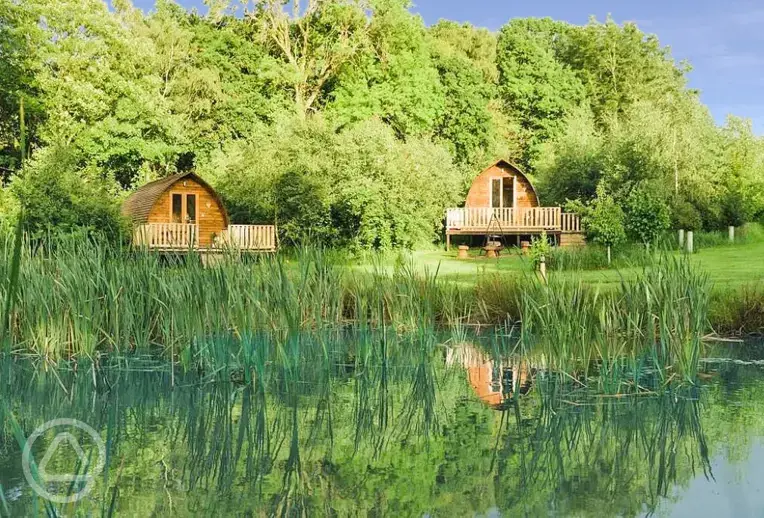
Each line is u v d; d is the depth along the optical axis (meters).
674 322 7.64
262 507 4.27
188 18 46.34
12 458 5.27
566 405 6.82
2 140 31.11
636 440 5.68
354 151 30.36
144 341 9.24
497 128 50.25
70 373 8.44
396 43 46.75
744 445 5.50
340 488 4.61
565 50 60.84
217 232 28.19
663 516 4.07
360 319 9.59
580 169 33.00
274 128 35.72
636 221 25.12
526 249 26.44
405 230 30.58
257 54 44.94
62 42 32.47
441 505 4.29
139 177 36.78
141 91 34.25
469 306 12.86
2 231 10.21
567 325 7.77
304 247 10.06
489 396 7.31
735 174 35.09
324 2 45.16
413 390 7.64
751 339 10.44
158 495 4.48
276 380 8.17
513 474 4.88
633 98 52.78
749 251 24.89
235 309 8.36
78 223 20.19
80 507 4.26
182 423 6.32
